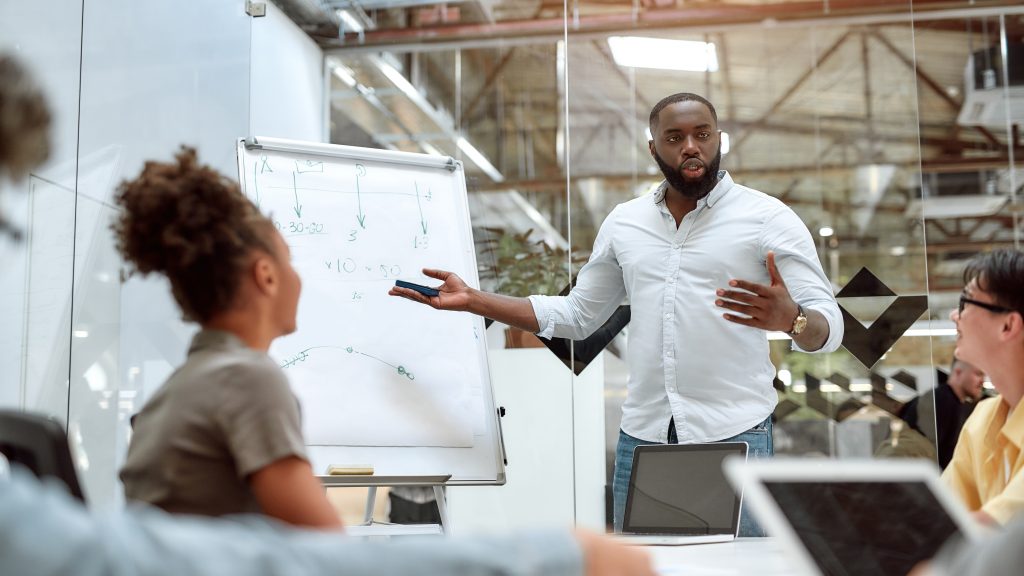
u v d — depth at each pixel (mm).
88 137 3008
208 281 1186
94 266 3002
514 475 4016
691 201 2623
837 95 4238
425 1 4613
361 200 2764
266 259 1219
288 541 488
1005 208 6090
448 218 2850
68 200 2885
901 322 4035
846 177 4188
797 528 779
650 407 2588
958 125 5863
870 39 4246
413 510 3992
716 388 2520
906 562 755
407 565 486
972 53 5543
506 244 4371
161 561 448
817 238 4160
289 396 1152
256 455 1086
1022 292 1483
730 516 1696
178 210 1174
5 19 2686
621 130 4375
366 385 2541
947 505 799
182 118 3607
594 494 3953
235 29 4035
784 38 4297
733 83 4316
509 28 4539
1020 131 5809
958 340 1585
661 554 1395
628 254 2678
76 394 2895
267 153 2717
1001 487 1509
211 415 1110
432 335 2660
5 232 620
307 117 4586
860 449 3934
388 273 2707
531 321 2648
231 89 3994
